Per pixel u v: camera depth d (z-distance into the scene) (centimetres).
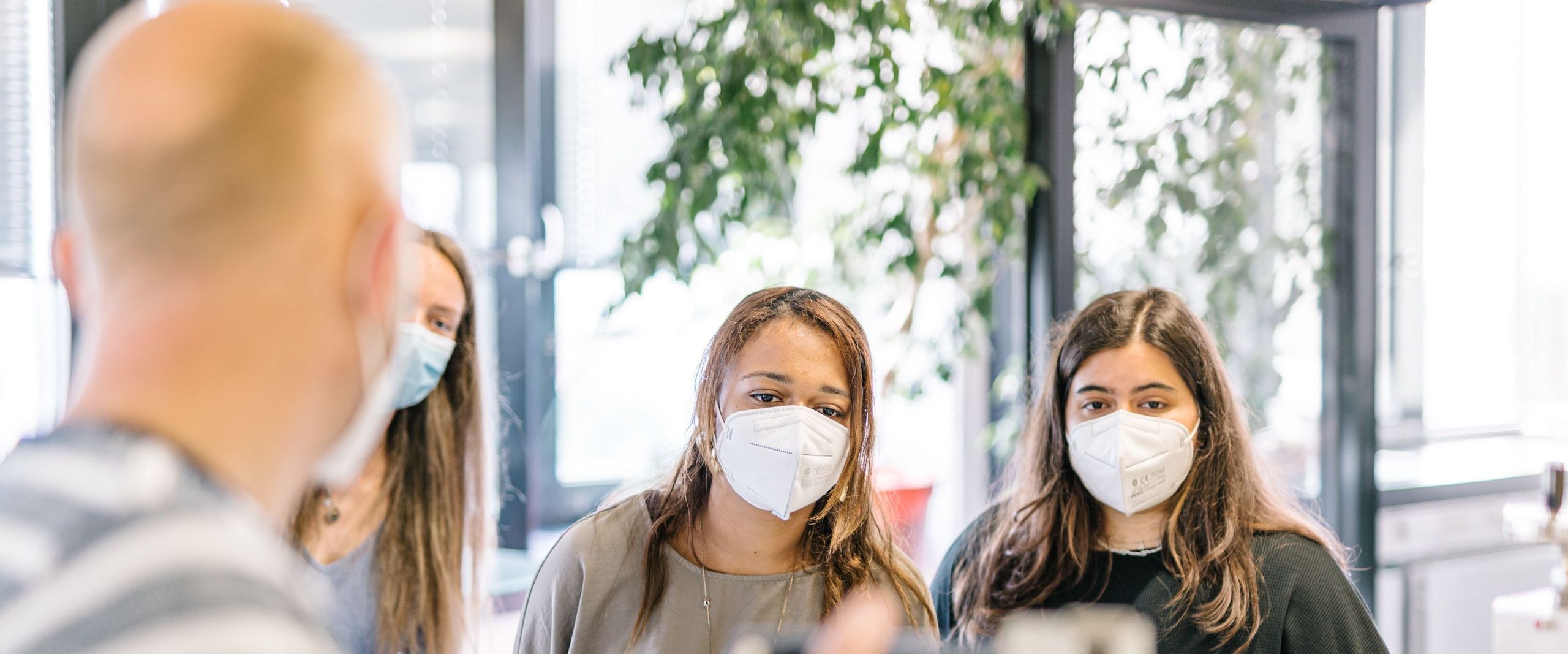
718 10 289
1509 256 362
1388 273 350
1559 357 366
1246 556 163
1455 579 336
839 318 146
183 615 48
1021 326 288
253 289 57
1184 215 294
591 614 145
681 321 342
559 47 333
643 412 345
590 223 339
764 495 141
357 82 63
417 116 289
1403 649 329
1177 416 166
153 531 50
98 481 51
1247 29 294
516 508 304
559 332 337
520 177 301
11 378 246
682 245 287
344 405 63
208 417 55
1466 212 357
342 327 61
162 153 56
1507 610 227
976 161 273
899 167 308
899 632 144
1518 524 226
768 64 261
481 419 182
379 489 170
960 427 372
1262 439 305
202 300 56
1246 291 302
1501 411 364
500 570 296
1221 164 297
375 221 62
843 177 315
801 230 332
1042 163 278
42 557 49
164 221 56
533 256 307
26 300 246
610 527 150
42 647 47
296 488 62
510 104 298
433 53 290
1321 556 165
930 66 272
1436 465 353
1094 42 279
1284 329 307
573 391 339
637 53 271
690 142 269
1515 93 360
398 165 66
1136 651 61
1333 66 305
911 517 314
